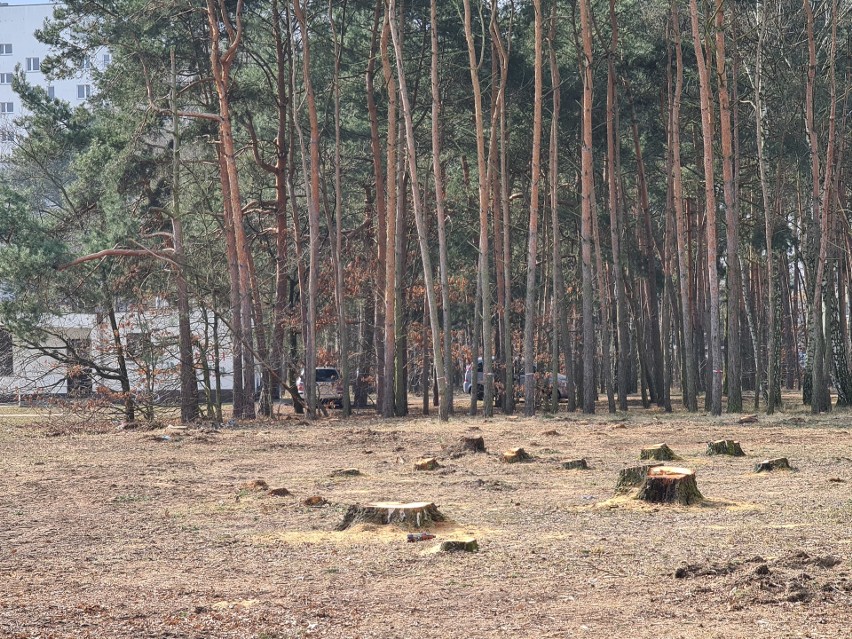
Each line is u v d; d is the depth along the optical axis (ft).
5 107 364.58
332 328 170.60
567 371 130.21
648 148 155.02
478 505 45.16
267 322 132.36
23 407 148.77
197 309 129.29
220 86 115.14
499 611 25.44
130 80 130.82
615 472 57.98
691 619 24.21
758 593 26.40
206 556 34.47
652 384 158.30
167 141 143.23
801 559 30.14
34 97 128.36
